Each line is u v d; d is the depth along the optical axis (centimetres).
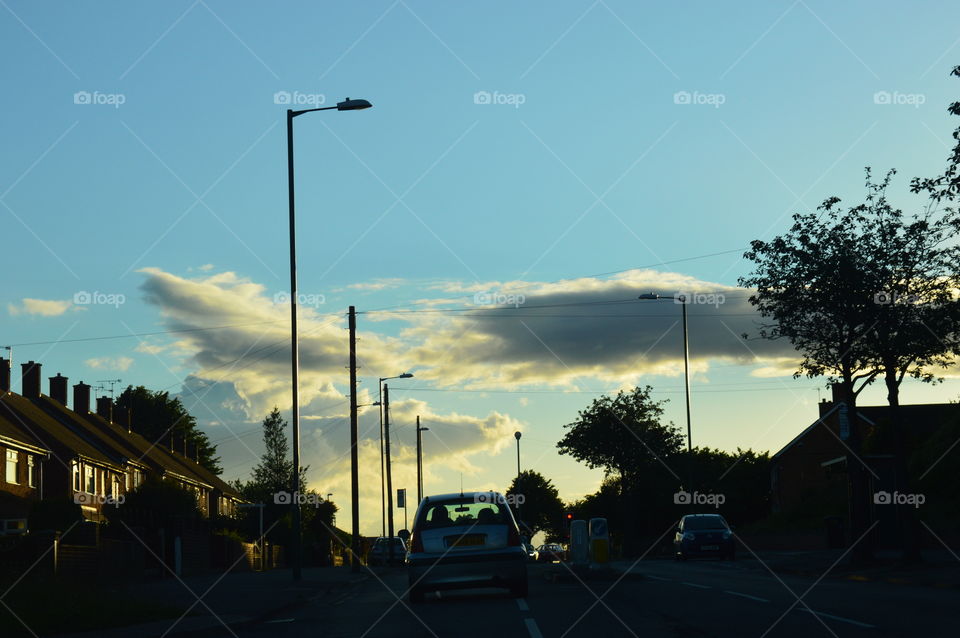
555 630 1229
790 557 3488
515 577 1812
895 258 2381
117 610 1602
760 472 8856
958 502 4188
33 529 3478
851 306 2431
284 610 1883
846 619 1252
